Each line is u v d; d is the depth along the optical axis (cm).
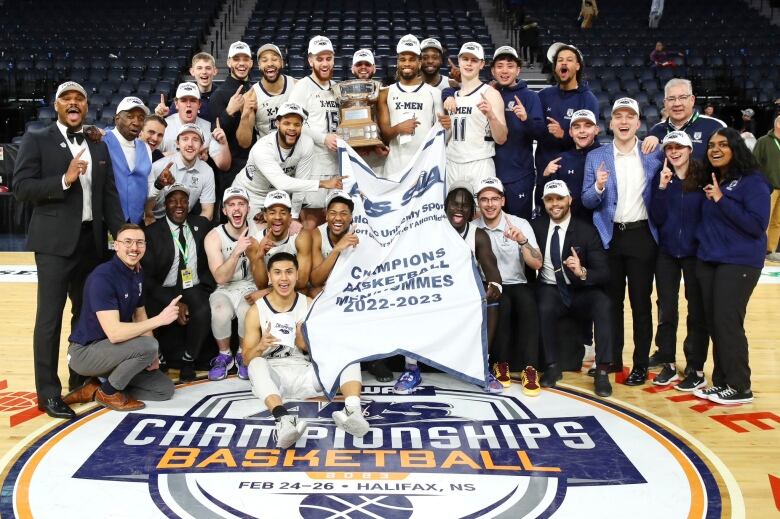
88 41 1388
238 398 399
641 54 1384
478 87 469
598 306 418
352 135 456
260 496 279
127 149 420
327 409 380
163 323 374
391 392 411
